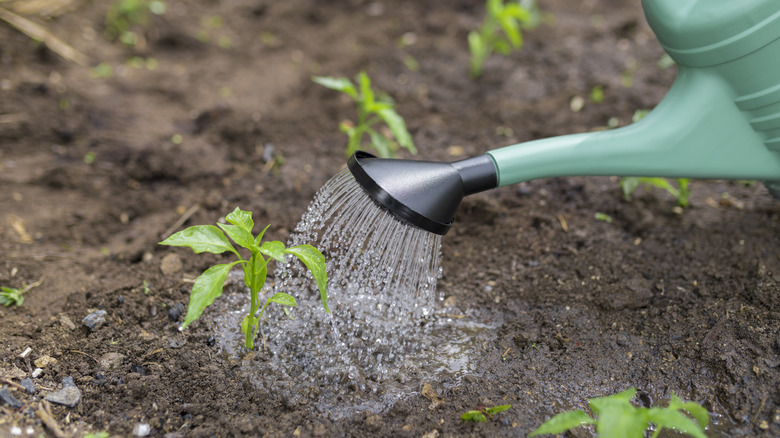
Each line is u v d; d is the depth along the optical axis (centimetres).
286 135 132
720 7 94
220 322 106
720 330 102
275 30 167
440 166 96
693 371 100
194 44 157
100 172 124
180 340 103
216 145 130
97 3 161
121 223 119
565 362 102
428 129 133
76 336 103
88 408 97
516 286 110
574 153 98
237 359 102
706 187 120
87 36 151
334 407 99
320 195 102
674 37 96
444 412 98
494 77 148
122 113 133
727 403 98
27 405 96
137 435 95
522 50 158
